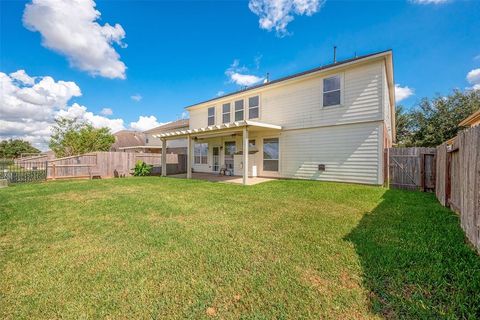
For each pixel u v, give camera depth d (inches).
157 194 279.0
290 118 435.8
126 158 568.7
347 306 73.3
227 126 389.7
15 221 170.2
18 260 108.6
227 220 170.1
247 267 99.3
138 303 76.4
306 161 414.6
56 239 134.7
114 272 96.4
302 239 131.0
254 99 498.6
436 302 74.1
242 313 71.2
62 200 245.0
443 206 208.5
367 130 347.6
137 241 130.5
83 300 78.4
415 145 844.0
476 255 106.2
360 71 352.8
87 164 504.7
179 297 79.4
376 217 173.9
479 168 111.7
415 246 117.5
